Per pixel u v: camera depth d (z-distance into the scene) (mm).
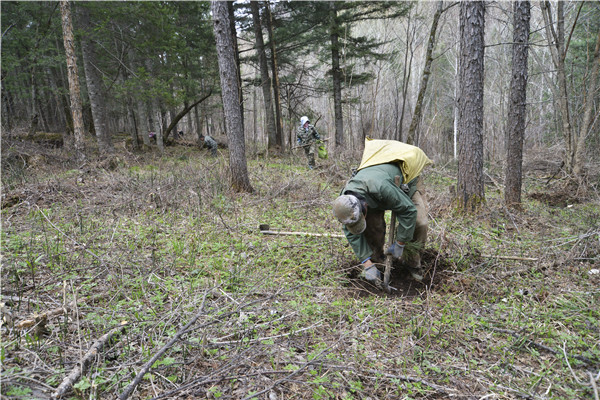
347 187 3357
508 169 6688
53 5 13633
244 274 3725
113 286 3342
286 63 19562
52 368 2137
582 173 8430
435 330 2881
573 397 2193
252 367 2350
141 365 2268
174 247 4211
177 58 13867
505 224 5742
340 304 3260
